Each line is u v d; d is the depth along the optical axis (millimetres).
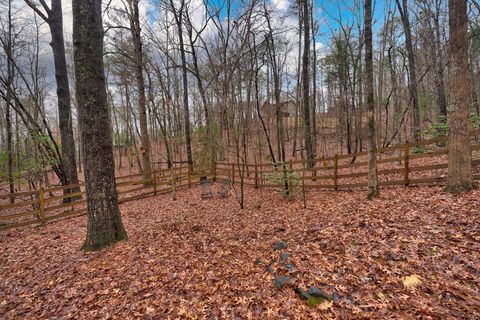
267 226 5945
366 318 2615
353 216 5434
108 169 5465
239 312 3008
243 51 9453
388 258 3578
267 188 11000
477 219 4039
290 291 3246
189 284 3732
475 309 2494
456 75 5215
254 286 3479
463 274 3002
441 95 12492
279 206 7930
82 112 5195
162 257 4707
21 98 15688
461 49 5074
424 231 4078
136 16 12203
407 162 6930
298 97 18750
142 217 8250
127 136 24906
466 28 5023
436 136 11148
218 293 3439
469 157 5316
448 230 3945
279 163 8750
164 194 11930
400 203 5609
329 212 6234
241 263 4207
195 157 13883
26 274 4594
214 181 13820
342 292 3072
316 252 4133
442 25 14242
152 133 24141
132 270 4309
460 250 3416
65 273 4445
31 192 7770
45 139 9164
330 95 29312
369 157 6594
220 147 10320
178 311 3152
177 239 5648
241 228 6098
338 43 15859
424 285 2945
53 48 9828
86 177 5391
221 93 9070
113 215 5559
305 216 6312
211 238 5551
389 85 22625
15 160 10711
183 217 7832
